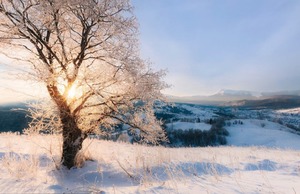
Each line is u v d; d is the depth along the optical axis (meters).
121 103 9.71
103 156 11.16
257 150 16.69
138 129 10.25
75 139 9.23
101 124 10.41
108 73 9.50
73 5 8.88
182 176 7.72
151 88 9.59
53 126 9.86
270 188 5.96
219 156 12.73
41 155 9.76
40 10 8.70
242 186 6.21
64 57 9.15
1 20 9.28
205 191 5.64
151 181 7.08
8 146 10.52
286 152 15.09
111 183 7.46
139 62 9.55
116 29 9.63
